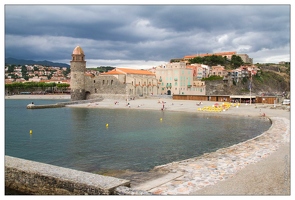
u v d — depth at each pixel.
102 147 35.94
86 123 61.16
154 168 23.81
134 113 84.25
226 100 121.25
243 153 27.78
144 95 146.38
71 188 18.31
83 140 41.03
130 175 23.33
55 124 59.59
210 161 25.03
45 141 40.47
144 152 32.91
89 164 27.83
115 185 17.64
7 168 21.39
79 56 143.50
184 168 23.08
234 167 22.95
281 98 115.50
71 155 31.72
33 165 21.77
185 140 40.62
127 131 49.53
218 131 49.25
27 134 46.81
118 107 103.62
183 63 161.62
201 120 66.44
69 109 99.06
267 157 25.94
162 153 32.38
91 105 111.75
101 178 18.88
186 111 88.69
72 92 144.12
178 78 157.75
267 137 36.66
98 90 144.00
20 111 91.69
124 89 137.12
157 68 165.00
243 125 57.44
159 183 19.70
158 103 113.75
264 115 72.88
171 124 59.03
